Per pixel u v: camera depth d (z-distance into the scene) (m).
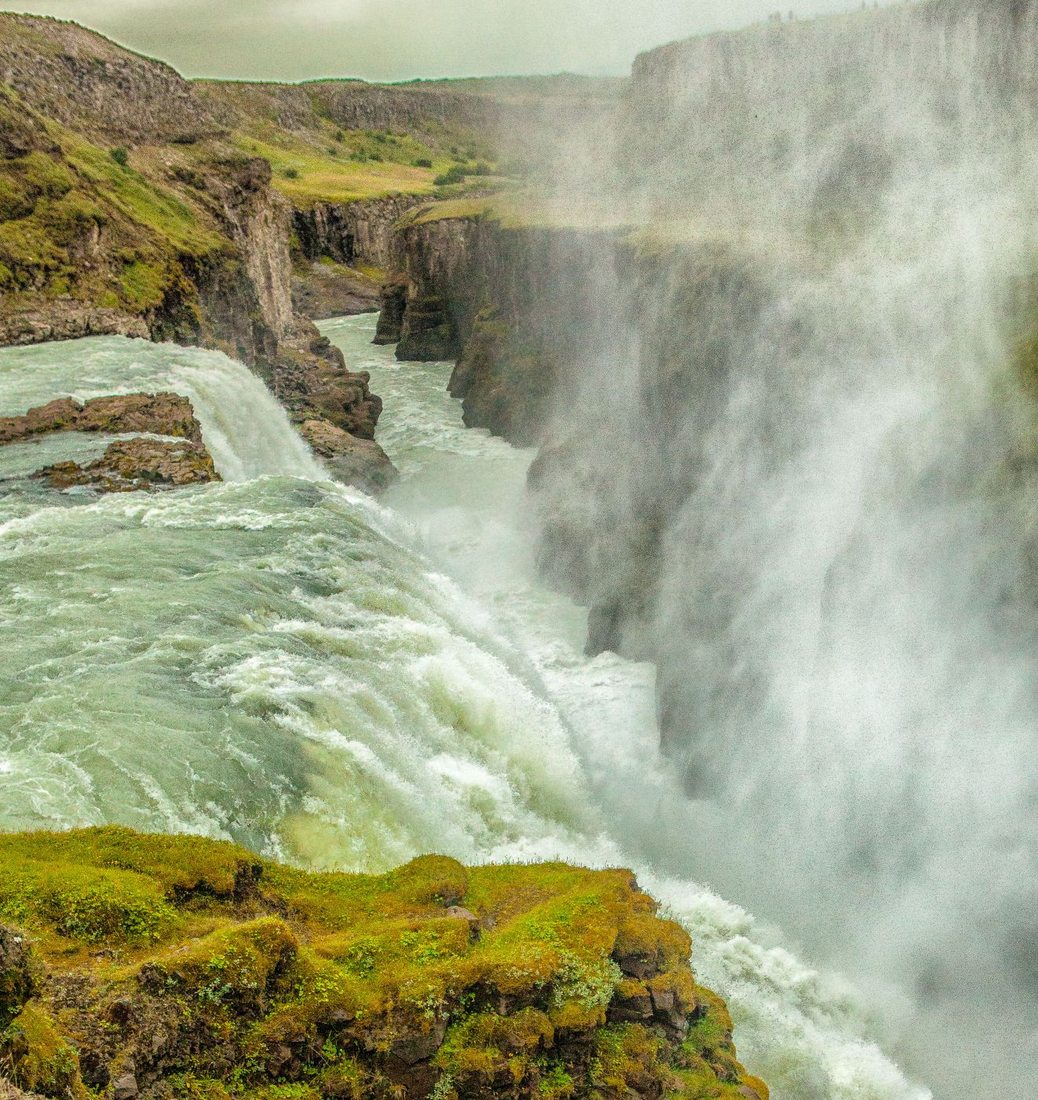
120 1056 12.14
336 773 21.67
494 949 15.56
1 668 23.56
